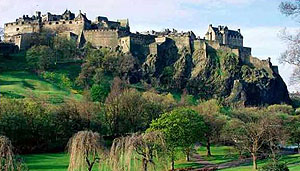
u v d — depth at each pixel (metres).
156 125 75.56
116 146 41.97
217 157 96.75
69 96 179.88
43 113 105.50
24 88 181.12
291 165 77.56
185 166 81.06
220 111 169.38
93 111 122.56
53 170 68.00
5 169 35.44
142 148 41.62
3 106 98.88
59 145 107.81
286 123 115.69
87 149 40.66
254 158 76.12
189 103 189.25
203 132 88.00
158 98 163.12
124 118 126.44
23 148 100.31
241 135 83.38
